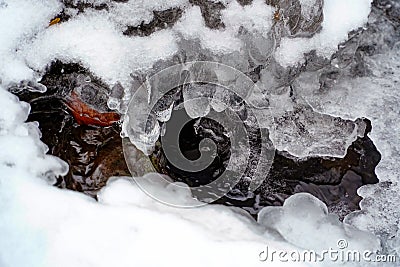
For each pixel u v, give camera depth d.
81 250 1.35
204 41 1.46
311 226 1.46
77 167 1.45
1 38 1.45
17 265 1.34
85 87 1.46
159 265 1.35
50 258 1.34
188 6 1.45
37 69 1.45
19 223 1.35
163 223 1.38
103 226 1.36
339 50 1.48
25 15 1.45
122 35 1.46
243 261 1.36
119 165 1.46
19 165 1.39
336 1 1.46
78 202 1.38
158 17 1.46
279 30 1.45
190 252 1.36
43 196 1.37
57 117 1.48
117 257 1.35
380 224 1.48
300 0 1.43
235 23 1.45
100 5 1.46
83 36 1.45
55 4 1.46
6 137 1.41
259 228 1.42
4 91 1.44
